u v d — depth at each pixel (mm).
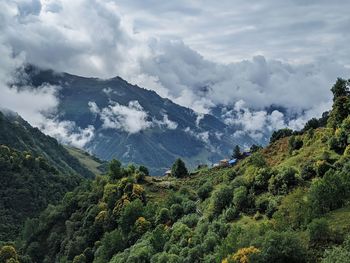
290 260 66312
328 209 78000
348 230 69125
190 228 110562
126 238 129875
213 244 87438
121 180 159125
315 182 82250
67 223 156375
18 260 146875
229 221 100188
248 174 113438
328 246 67438
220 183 142000
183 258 89250
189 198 141125
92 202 164500
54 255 154750
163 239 110500
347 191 78938
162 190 164625
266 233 72375
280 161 130875
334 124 122875
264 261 66500
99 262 124000
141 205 137500
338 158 103688
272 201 94562
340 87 133000
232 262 68750
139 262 104375
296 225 77688
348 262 58281
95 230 144750
